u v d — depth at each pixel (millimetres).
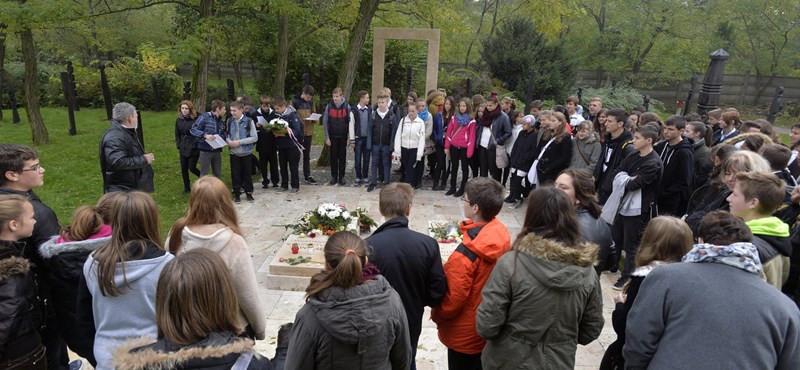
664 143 5000
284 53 13297
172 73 17547
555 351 2199
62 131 12875
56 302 2537
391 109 8016
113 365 1527
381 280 2008
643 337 1975
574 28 23875
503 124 7418
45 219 2797
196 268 1578
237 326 1672
